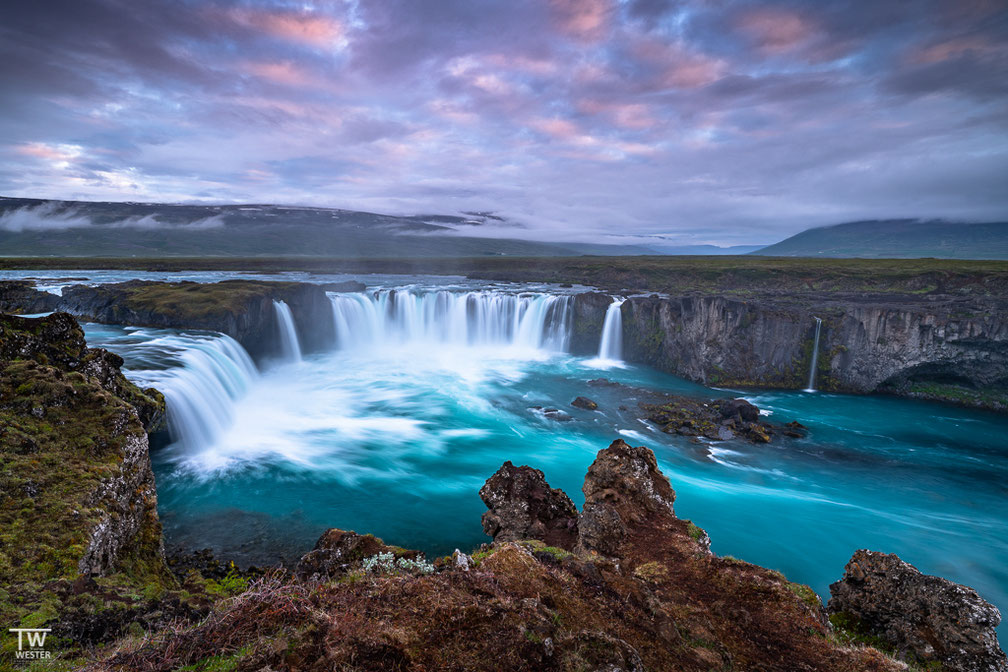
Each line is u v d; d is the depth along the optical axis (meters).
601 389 55.09
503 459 36.44
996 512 31.27
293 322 64.19
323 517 26.81
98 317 56.59
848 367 59.41
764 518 29.78
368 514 27.56
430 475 33.09
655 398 52.00
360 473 32.62
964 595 11.10
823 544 27.19
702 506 30.98
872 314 58.38
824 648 9.46
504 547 10.32
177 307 54.09
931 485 35.25
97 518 14.32
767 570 11.83
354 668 6.15
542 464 35.91
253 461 33.12
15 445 15.84
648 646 8.25
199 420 34.69
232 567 20.77
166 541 23.19
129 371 35.16
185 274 126.25
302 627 6.82
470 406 48.19
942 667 10.57
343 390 51.53
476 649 6.75
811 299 71.50
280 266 156.62
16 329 22.05
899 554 26.41
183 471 30.55
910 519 30.22
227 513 26.23
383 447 37.31
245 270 142.12
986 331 53.25
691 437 42.25
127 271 131.38
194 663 6.61
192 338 47.50
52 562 12.34
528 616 7.61
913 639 11.27
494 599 7.94
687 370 62.00
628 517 14.05
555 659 6.79
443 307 77.62
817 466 37.94
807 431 45.09
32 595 10.35
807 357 60.91
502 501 17.38
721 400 49.56
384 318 76.25
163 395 30.47
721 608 10.34
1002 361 53.56
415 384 54.81
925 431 46.56
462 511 28.45
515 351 73.75
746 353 60.66
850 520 29.86
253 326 57.38
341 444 37.34
